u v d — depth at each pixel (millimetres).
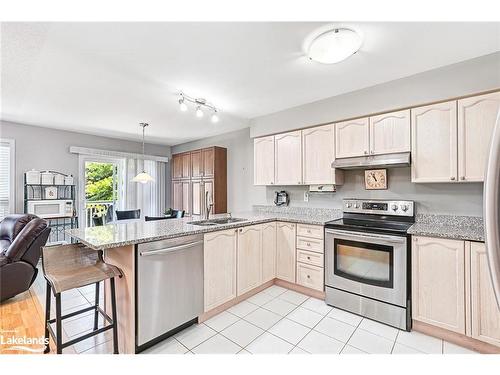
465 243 1842
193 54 1969
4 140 3859
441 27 1646
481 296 1780
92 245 1609
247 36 1738
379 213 2742
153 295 1864
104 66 2148
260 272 2846
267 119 3551
